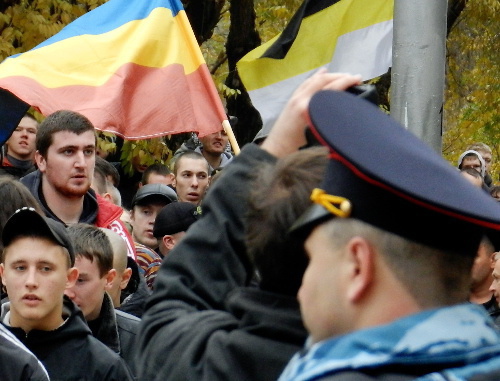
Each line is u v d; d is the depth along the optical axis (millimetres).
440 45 10531
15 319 7750
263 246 4004
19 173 14461
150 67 13125
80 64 12930
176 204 12781
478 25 35094
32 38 20484
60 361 7707
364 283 3102
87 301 8641
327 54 13609
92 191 11711
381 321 3078
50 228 7629
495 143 38906
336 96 3303
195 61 13297
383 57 13383
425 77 10492
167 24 13312
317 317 3242
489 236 4051
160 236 12812
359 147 3117
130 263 10422
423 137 10531
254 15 29625
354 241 3133
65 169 11156
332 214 3229
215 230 4418
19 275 7605
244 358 4004
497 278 8758
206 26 29250
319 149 4055
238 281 4430
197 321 4297
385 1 13375
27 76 12578
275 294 4070
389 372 2977
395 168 3061
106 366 7758
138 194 14758
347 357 3041
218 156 19312
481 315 3076
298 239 3510
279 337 3986
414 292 3068
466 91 43281
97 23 13320
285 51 13648
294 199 3924
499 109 38250
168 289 4445
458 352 2965
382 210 3086
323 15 13586
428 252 3057
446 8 10594
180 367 4199
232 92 25453
